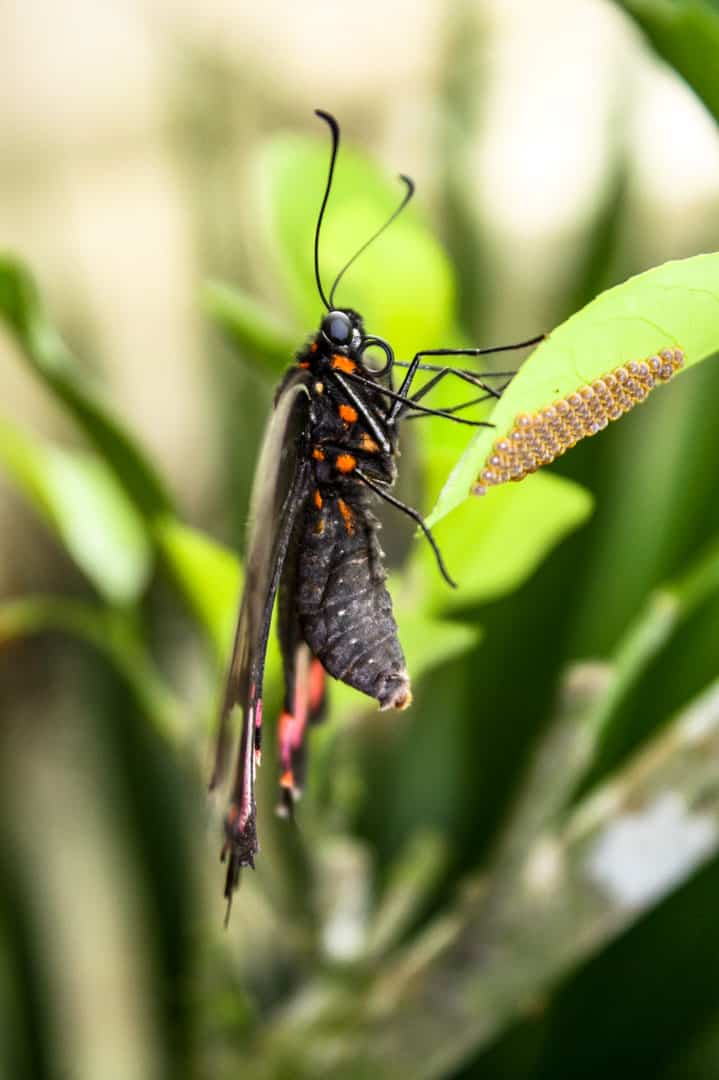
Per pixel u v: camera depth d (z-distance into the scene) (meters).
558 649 0.28
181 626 0.30
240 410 0.30
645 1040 0.28
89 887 0.43
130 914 0.30
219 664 0.26
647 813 0.25
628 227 0.29
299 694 0.26
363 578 0.25
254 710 0.25
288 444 0.25
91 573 0.27
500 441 0.22
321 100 0.53
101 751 0.30
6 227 0.57
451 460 0.25
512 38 0.58
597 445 0.28
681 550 0.28
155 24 0.58
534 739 0.29
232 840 0.25
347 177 0.26
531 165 0.51
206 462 0.41
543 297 0.30
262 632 0.25
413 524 0.28
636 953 0.28
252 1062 0.27
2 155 0.58
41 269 0.54
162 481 0.26
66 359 0.26
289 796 0.26
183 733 0.27
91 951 0.44
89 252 0.55
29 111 0.58
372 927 0.27
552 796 0.26
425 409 0.26
